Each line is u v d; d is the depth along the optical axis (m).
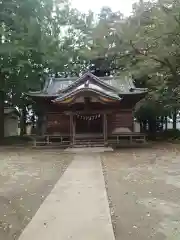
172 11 14.02
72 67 28.77
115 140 19.67
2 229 4.48
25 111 34.62
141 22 15.83
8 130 34.94
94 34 16.02
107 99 17.55
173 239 4.08
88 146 18.17
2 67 21.19
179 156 13.75
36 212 5.21
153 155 14.31
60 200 6.00
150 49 16.03
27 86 23.17
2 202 6.02
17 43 20.09
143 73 18.56
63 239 3.96
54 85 23.77
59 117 21.47
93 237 4.01
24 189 7.21
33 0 21.36
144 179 8.30
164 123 36.03
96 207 5.47
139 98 20.50
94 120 21.75
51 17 23.41
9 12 21.56
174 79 18.72
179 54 15.55
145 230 4.42
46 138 20.33
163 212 5.29
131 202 5.95
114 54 16.88
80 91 17.31
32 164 11.85
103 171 9.78
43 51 21.41
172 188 7.16
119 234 4.27
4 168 10.82
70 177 8.67
